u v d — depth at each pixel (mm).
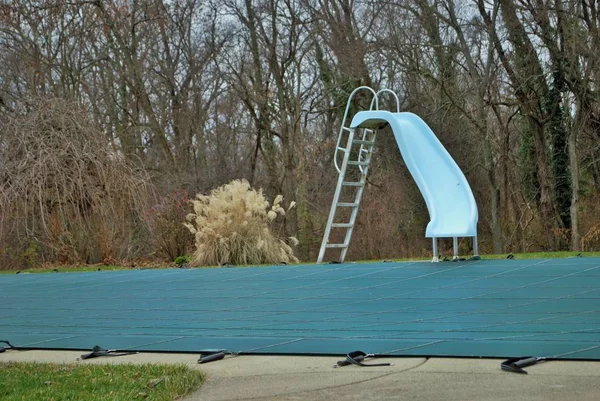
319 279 8695
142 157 27484
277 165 29047
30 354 5734
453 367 4473
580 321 5590
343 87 25719
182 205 17109
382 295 7363
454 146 23297
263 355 5164
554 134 21734
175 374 4633
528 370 4277
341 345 5234
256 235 14086
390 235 22922
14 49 24281
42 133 15406
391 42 22266
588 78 19484
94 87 27062
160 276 10227
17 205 14555
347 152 12453
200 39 28234
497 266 8453
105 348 5711
